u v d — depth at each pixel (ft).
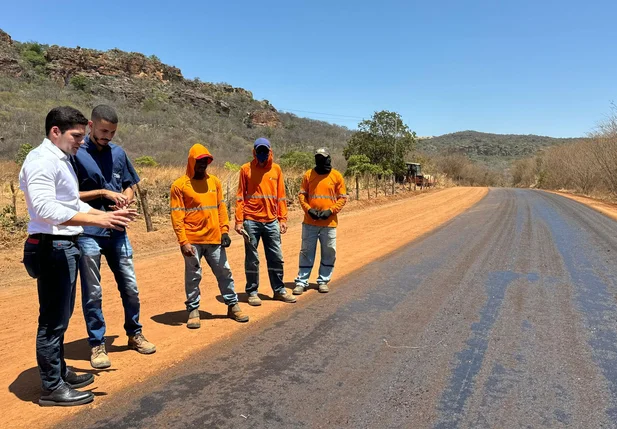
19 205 40.19
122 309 17.07
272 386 10.98
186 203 14.99
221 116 276.82
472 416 9.80
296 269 24.44
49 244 9.66
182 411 9.77
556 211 56.54
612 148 83.87
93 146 12.16
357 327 15.30
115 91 241.96
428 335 14.62
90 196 11.76
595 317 16.55
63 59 253.24
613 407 10.27
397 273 23.12
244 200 17.74
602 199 84.33
